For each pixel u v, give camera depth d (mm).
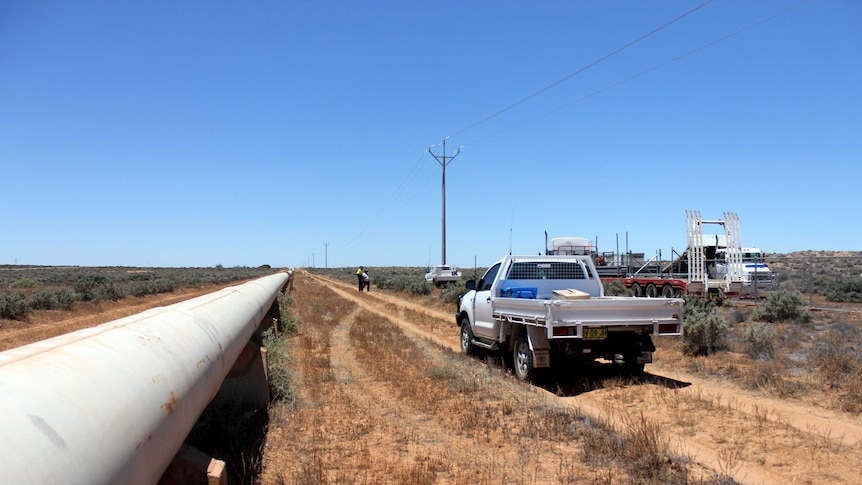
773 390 9359
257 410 7852
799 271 45938
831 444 6754
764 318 18625
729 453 6500
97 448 2619
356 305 29844
